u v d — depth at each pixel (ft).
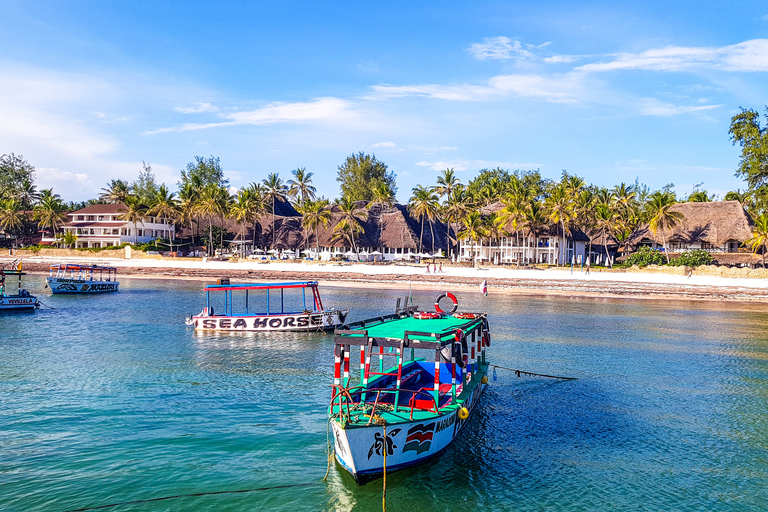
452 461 54.95
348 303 182.39
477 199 381.81
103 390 75.87
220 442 58.08
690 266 247.29
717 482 50.98
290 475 50.98
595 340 118.93
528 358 100.32
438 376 52.39
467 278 245.65
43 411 66.69
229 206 350.43
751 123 261.85
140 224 357.61
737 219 296.71
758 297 208.03
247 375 85.30
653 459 55.98
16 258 312.50
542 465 54.34
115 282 217.36
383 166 487.61
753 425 65.77
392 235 325.62
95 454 54.65
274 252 340.18
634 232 334.24
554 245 304.91
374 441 46.91
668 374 89.61
